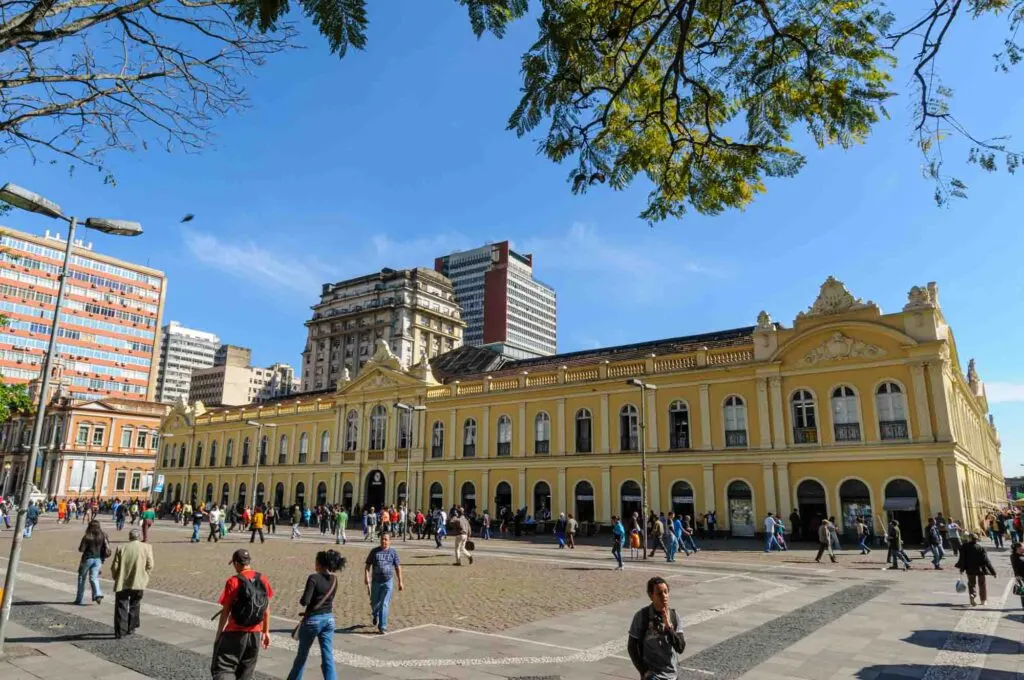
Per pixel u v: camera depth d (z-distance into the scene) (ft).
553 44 17.57
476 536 122.21
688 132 22.58
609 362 127.65
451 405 151.64
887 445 94.53
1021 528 97.35
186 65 21.68
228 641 21.56
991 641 34.01
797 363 105.29
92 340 370.73
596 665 29.27
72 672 27.99
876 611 43.21
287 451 191.21
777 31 18.71
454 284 603.26
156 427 287.89
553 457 130.82
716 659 30.58
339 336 412.16
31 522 116.06
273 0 13.62
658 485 116.16
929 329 94.17
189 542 104.12
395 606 45.27
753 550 90.38
